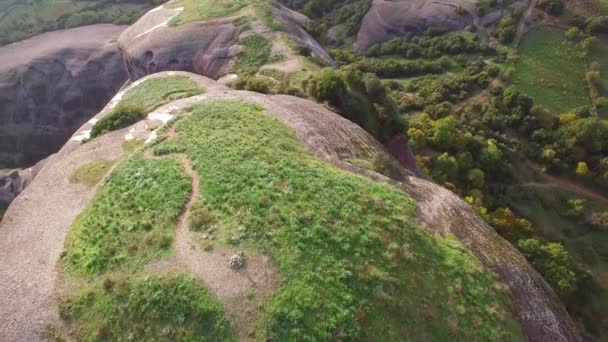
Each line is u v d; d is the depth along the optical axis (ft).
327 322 66.90
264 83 151.84
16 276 86.43
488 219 152.05
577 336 79.87
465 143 186.70
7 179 203.10
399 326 68.49
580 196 177.78
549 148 190.80
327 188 87.81
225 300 70.18
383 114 145.38
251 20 209.56
